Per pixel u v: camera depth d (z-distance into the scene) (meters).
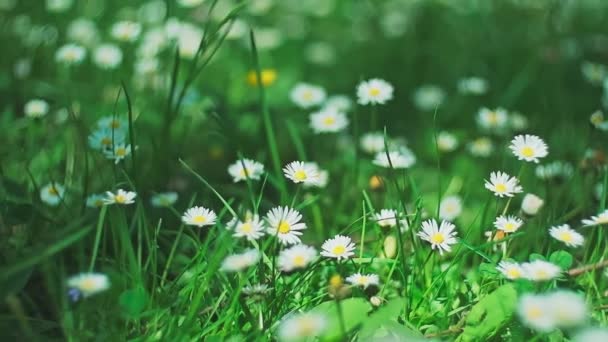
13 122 1.13
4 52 1.31
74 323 0.83
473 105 1.31
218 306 0.87
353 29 1.74
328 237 0.99
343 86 1.43
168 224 0.96
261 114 1.13
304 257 0.84
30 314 0.88
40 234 0.91
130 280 0.87
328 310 0.82
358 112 1.29
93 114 1.18
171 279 0.92
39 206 0.93
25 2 1.42
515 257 0.92
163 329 0.84
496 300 0.82
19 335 0.82
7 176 0.99
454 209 0.98
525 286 0.83
